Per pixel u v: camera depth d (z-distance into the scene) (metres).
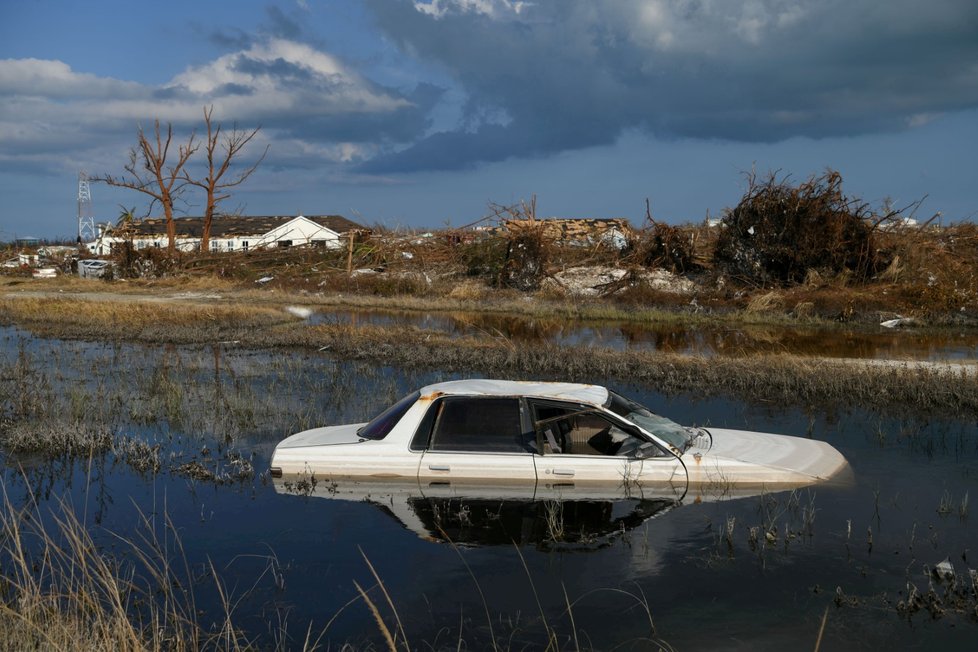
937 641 4.86
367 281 39.34
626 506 7.14
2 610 4.97
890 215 31.39
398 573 5.91
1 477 8.56
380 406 12.24
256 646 4.91
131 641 4.72
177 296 37.66
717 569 5.89
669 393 13.38
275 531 6.76
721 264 33.41
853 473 8.13
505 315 29.78
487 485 7.49
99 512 7.39
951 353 19.11
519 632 5.02
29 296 37.03
